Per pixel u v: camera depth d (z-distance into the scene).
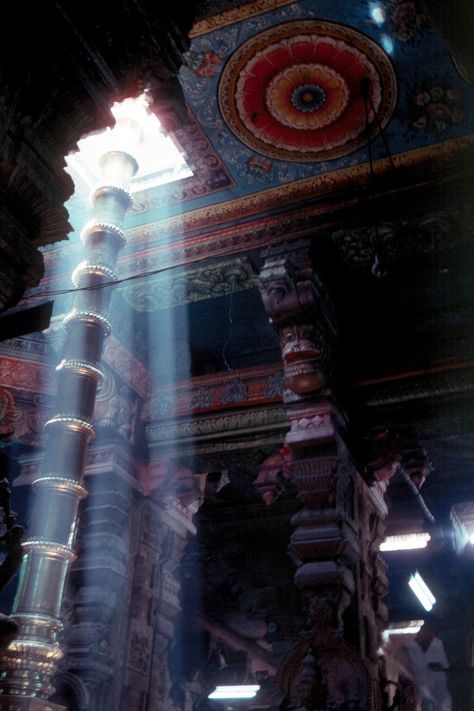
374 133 10.05
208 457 13.08
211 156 10.59
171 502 13.40
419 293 12.09
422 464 12.46
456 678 16.00
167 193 11.27
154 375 13.70
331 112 9.87
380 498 12.97
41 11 4.87
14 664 7.13
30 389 12.54
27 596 7.50
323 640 10.09
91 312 8.84
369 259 11.45
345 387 12.05
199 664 18.33
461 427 11.71
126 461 12.66
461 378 11.47
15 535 4.41
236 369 13.41
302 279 11.14
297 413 11.31
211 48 9.27
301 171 10.77
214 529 18.41
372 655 10.87
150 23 5.68
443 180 10.20
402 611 17.25
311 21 8.89
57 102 5.05
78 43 5.09
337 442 11.08
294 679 10.19
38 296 11.64
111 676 11.39
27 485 12.25
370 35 8.95
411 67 9.19
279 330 11.43
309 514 10.77
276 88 9.68
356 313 12.48
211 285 12.27
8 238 4.75
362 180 10.65
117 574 11.92
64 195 5.15
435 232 10.72
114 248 9.30
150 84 6.29
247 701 18.50
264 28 9.02
